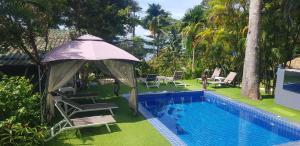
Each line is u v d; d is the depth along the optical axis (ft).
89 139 25.49
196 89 56.29
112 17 67.56
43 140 23.29
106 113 35.29
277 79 42.11
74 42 35.04
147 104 48.98
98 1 63.67
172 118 39.22
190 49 80.33
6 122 21.27
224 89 56.65
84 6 59.06
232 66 65.77
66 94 40.63
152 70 74.84
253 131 33.14
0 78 30.89
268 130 33.55
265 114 35.78
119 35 76.69
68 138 25.59
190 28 80.12
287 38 49.42
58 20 53.67
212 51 67.77
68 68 30.48
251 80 46.29
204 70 69.67
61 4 47.62
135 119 32.65
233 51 62.80
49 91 29.89
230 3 61.77
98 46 34.06
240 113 41.45
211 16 67.82
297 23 47.80
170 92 51.26
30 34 41.68
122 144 24.34
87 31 61.67
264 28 49.03
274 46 50.08
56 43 55.52
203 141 29.43
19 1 36.65
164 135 26.86
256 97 45.98
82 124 26.43
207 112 42.93
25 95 26.61
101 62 40.22
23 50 44.57
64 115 26.17
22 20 38.65
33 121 26.20
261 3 45.16
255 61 45.96
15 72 45.85
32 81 45.34
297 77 47.03
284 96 40.63
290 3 44.16
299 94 37.88
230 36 61.57
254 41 45.73
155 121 31.81
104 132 27.55
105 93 49.98
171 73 75.77
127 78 34.01
